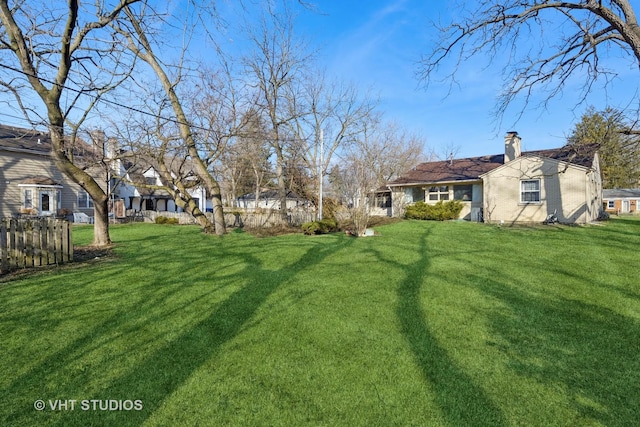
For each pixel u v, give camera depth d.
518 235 11.95
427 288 5.61
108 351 3.38
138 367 3.10
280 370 3.08
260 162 25.78
